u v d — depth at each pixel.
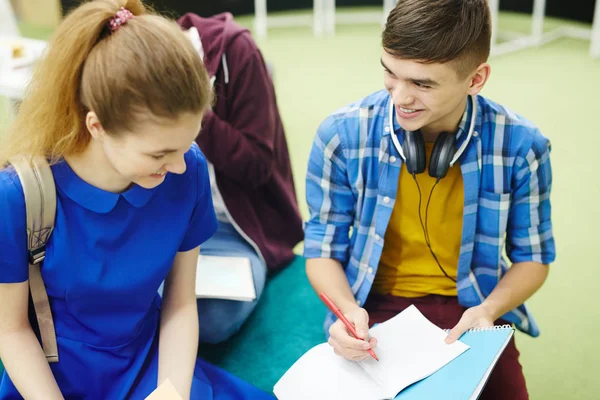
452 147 1.27
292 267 2.13
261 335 1.86
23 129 1.00
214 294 1.56
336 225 1.45
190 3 4.97
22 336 1.14
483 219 1.37
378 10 5.41
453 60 1.13
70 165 1.05
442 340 1.25
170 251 1.18
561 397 1.66
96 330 1.21
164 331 1.28
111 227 1.11
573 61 4.18
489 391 1.33
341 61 4.26
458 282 1.41
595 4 4.71
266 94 1.86
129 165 0.98
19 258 1.07
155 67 0.90
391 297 1.48
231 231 1.96
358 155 1.36
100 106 0.92
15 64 2.25
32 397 1.11
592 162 2.87
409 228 1.42
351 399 1.17
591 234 2.35
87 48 0.93
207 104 0.98
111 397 1.24
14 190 1.03
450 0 1.11
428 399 1.12
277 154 2.05
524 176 1.33
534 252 1.40
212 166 1.85
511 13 5.15
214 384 1.35
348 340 1.21
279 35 4.86
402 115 1.21
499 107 1.31
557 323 1.93
